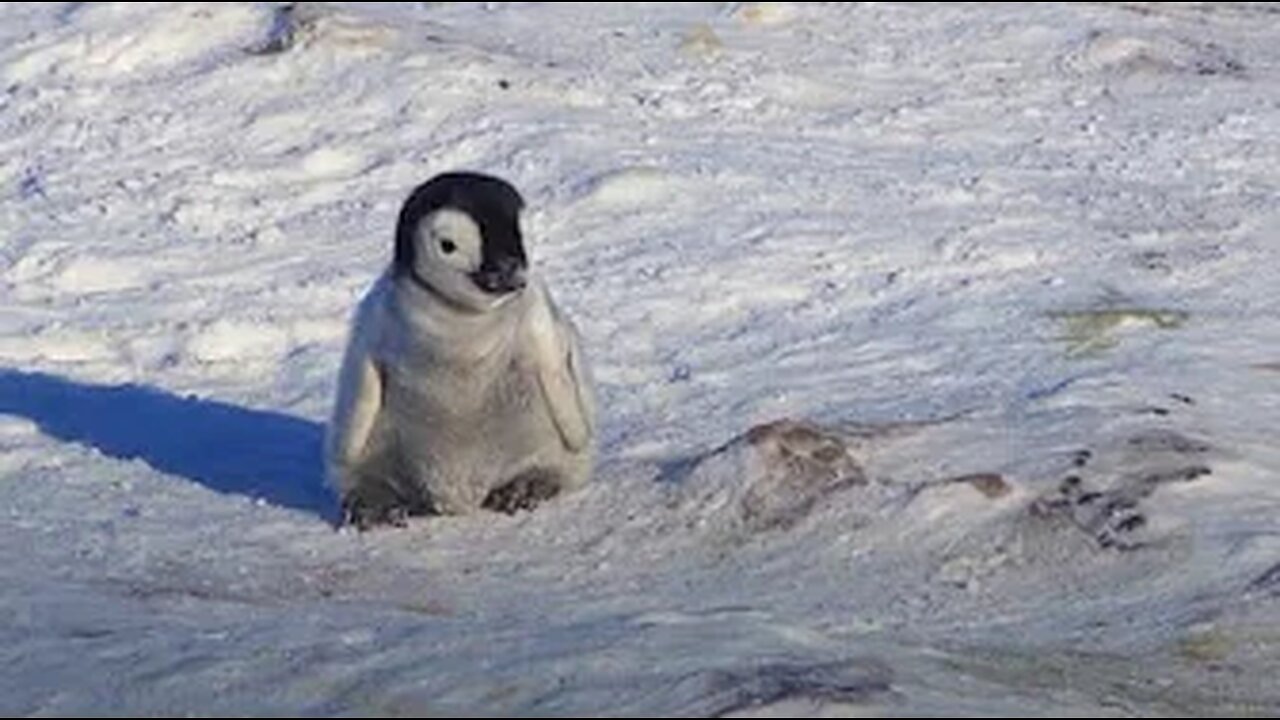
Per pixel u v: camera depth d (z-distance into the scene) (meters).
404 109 55.47
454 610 30.80
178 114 55.94
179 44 60.41
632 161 51.78
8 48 61.03
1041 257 46.22
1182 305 43.47
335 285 45.97
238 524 34.66
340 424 33.69
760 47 61.75
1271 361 40.44
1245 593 31.03
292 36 59.22
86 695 26.06
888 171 51.81
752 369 41.00
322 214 50.19
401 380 33.16
